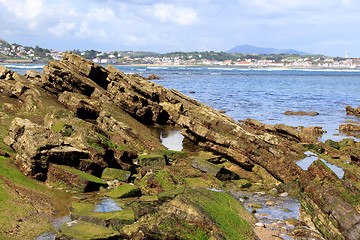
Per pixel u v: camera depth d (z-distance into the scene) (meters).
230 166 20.80
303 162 21.09
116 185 15.26
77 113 25.64
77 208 11.77
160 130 29.55
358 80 128.62
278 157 18.94
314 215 12.48
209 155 21.38
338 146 25.20
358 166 19.36
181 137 27.27
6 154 15.05
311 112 42.44
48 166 14.31
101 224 10.56
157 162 18.28
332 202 11.81
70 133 17.02
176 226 10.15
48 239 9.63
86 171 15.43
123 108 29.69
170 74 160.50
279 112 44.25
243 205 14.05
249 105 50.72
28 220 10.50
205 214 10.55
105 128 23.00
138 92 31.88
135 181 15.61
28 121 16.48
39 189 13.30
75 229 9.84
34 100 24.47
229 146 21.19
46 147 14.43
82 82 30.08
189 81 109.50
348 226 10.70
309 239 11.08
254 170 19.75
